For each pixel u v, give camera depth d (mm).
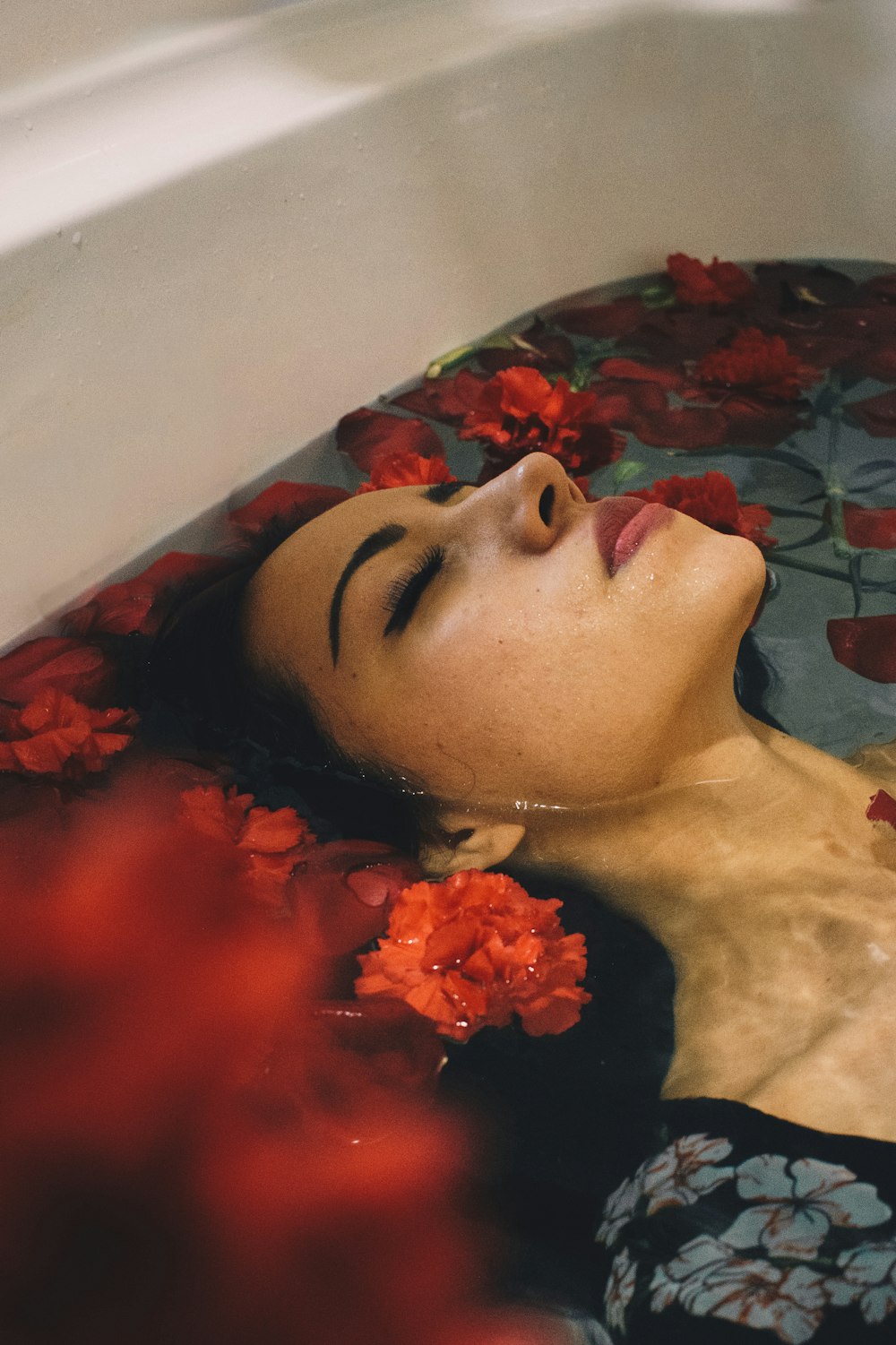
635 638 866
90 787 1007
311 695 952
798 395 1393
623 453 1329
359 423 1396
